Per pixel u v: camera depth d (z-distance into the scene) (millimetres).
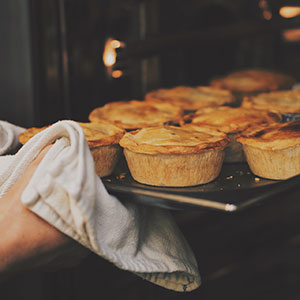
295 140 825
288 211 2184
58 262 777
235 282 1812
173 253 835
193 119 1109
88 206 665
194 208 664
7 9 1291
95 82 1438
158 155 799
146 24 1648
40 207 692
